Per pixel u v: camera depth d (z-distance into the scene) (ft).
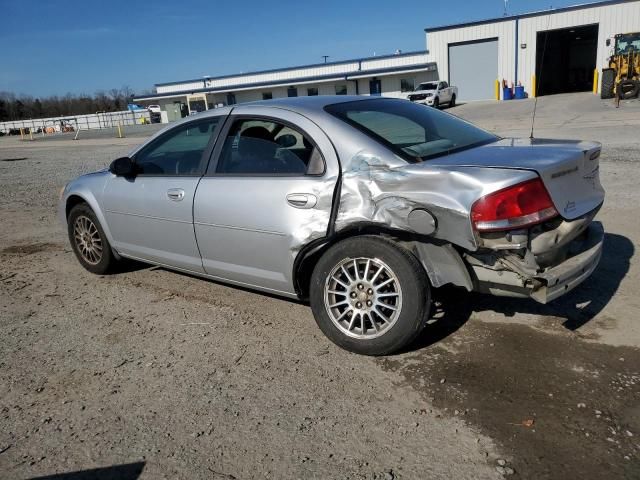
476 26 128.57
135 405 9.97
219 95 185.37
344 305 11.30
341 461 8.16
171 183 14.03
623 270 14.62
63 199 17.57
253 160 12.52
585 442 8.20
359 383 10.20
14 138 165.68
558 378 9.87
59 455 8.73
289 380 10.48
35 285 16.98
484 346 11.19
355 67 161.27
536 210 9.43
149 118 196.85
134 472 8.22
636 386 9.49
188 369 11.14
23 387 10.84
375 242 10.52
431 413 9.16
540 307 12.76
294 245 11.54
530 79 125.59
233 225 12.59
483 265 10.06
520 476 7.63
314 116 11.78
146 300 15.05
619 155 33.17
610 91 92.73
